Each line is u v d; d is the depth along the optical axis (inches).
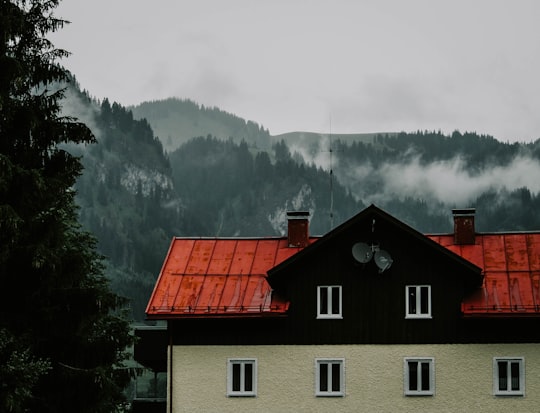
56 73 1278.3
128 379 1398.9
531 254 1740.9
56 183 1242.6
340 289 1680.6
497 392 1624.0
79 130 1289.4
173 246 1847.9
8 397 1087.6
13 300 1210.6
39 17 1285.7
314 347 1667.1
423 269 1668.3
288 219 1838.1
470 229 1797.5
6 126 1216.2
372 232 1684.3
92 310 1268.5
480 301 1652.3
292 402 1658.5
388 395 1643.7
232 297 1713.8
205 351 1690.5
